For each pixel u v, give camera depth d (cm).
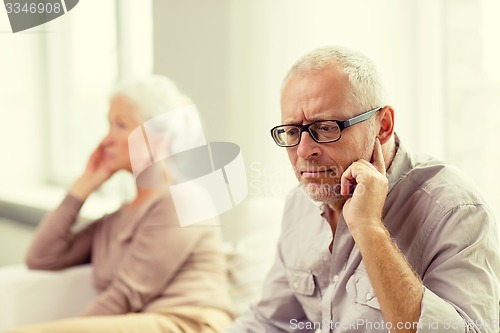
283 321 114
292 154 96
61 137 274
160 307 142
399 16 146
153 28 167
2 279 152
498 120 138
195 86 156
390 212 96
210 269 145
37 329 131
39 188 280
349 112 91
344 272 99
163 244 144
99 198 234
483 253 87
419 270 92
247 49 153
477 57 140
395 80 146
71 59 250
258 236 144
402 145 98
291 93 94
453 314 82
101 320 134
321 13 149
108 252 158
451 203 89
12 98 272
